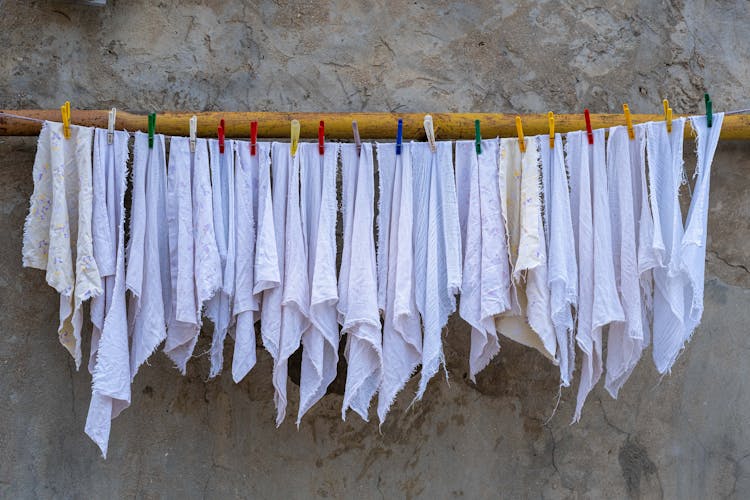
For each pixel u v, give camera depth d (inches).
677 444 120.5
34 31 114.3
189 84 116.3
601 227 102.3
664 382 120.6
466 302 101.3
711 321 121.4
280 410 101.0
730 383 121.3
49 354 110.0
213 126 104.6
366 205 101.7
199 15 117.6
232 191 100.0
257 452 113.3
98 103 114.3
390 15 120.8
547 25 123.6
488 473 117.0
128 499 110.5
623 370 104.7
